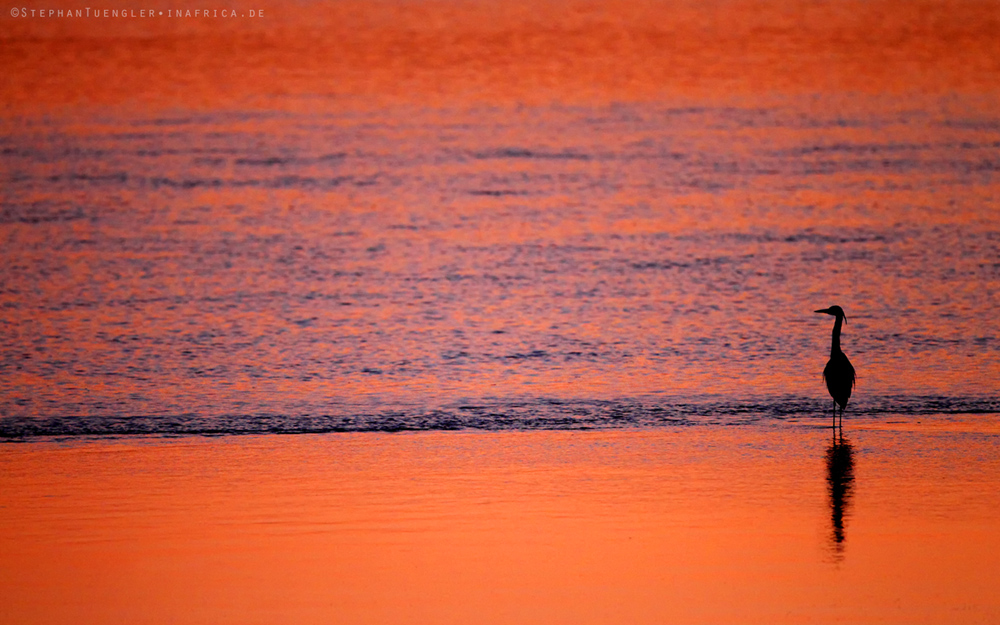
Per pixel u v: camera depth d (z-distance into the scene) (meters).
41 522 38.03
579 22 173.00
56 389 53.78
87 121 120.94
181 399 52.53
